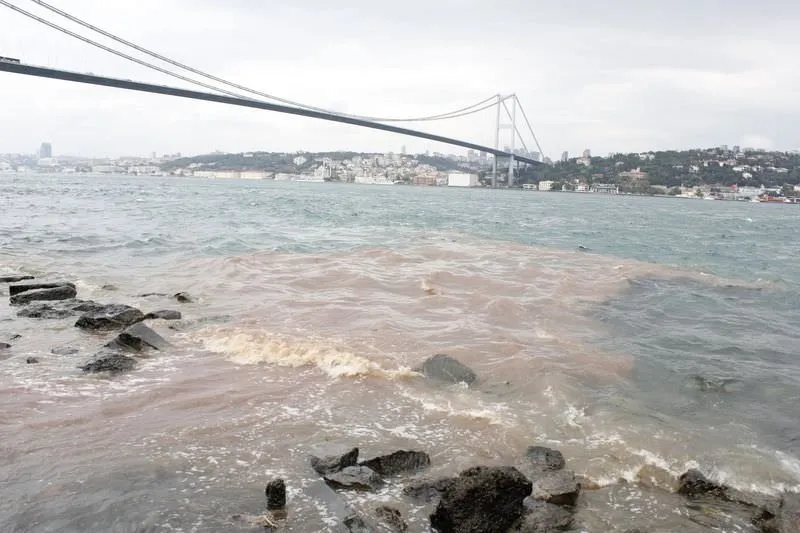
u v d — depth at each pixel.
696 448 5.15
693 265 17.39
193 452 4.52
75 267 12.87
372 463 4.42
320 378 6.36
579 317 9.69
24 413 5.11
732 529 3.98
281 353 7.07
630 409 5.92
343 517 3.75
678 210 64.88
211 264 13.32
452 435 5.12
